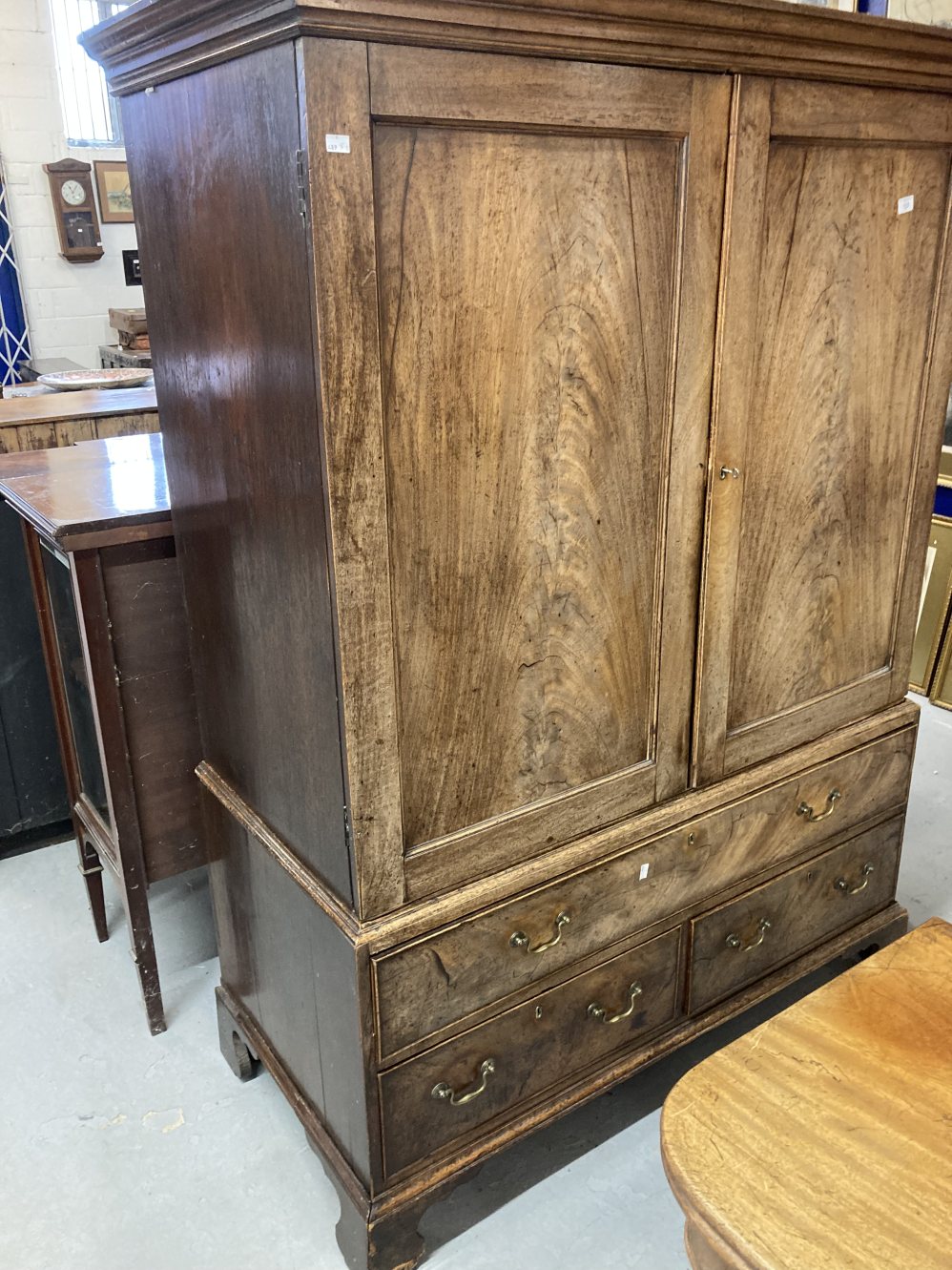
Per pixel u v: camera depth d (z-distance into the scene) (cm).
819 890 179
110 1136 166
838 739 171
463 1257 144
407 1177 136
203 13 101
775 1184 90
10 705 234
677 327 126
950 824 249
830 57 124
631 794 145
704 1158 93
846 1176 91
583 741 138
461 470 114
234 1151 163
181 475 145
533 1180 157
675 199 121
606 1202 153
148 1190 156
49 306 477
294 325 103
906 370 157
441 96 98
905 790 188
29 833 249
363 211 97
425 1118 135
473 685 124
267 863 145
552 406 119
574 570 128
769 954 175
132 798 177
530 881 134
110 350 464
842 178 136
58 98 452
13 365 471
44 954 211
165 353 140
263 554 124
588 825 142
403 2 91
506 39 99
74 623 179
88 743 191
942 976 117
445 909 127
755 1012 191
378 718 115
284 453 112
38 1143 164
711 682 148
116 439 233
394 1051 129
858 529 161
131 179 137
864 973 118
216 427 129
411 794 123
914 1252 83
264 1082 178
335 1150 142
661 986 158
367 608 110
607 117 110
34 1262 144
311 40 89
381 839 121
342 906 126
